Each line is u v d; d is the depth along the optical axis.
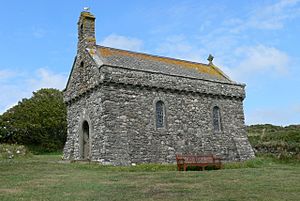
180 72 29.42
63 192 12.64
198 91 28.23
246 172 19.00
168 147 25.56
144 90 25.56
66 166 20.98
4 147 29.61
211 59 35.47
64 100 30.27
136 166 21.33
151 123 25.28
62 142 62.38
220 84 30.02
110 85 24.08
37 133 59.78
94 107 24.94
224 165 23.72
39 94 66.50
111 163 22.52
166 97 26.61
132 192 12.62
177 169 21.50
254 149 33.31
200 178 16.34
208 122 28.53
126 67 24.81
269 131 48.88
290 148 30.89
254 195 11.96
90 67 25.89
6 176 16.80
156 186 13.95
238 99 31.22
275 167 23.38
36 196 11.90
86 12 28.31
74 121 28.22
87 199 11.41
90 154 24.75
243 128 30.86
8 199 11.33
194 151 26.88
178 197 11.73
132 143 23.94
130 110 24.50
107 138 22.94
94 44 27.64
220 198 11.47
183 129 26.83
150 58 30.34
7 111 62.41
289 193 12.40
